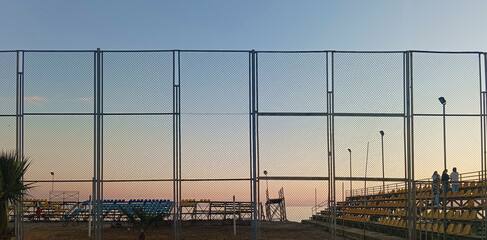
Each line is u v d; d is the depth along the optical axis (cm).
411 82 1670
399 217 2381
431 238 1802
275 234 2225
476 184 2200
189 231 2302
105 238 2008
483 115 1664
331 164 1639
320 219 3409
